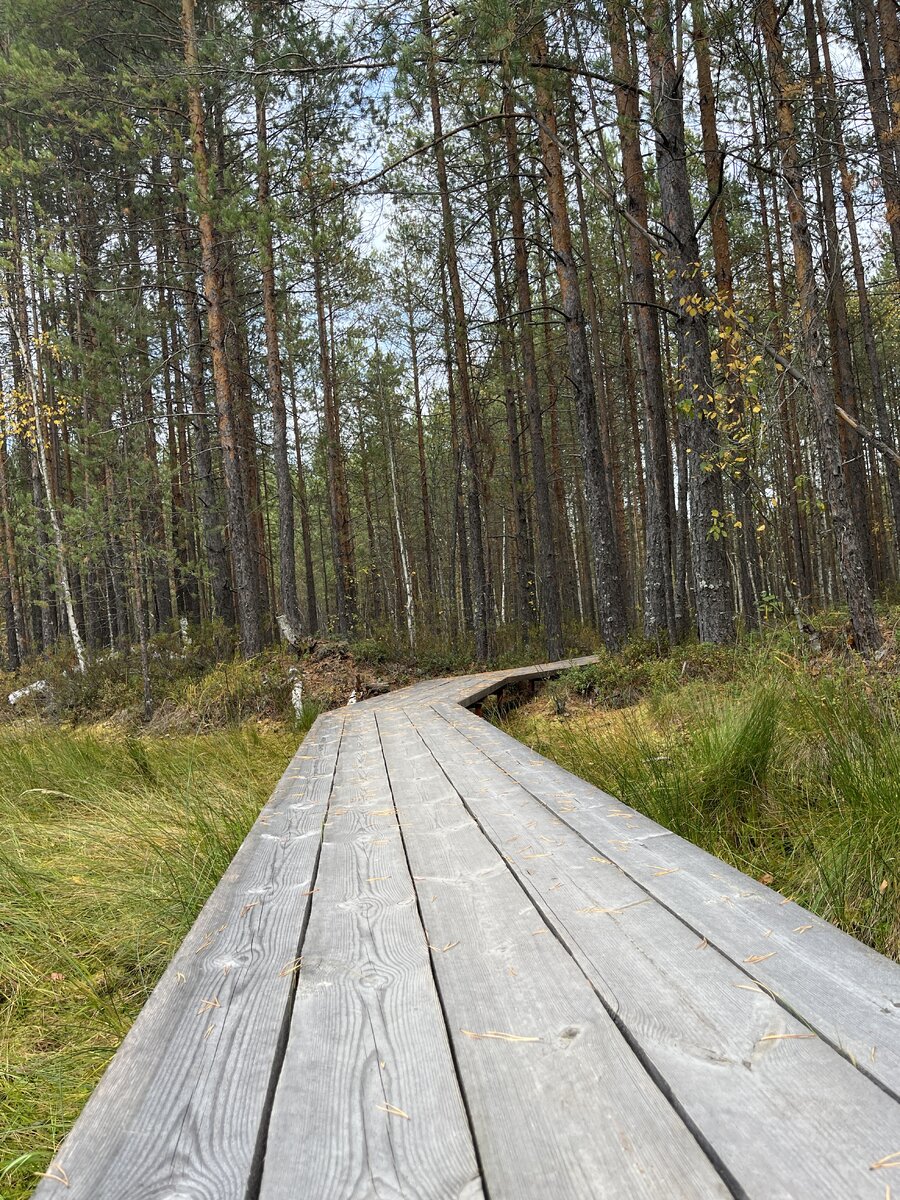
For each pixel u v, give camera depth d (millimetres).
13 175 13172
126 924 3512
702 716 5793
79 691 14188
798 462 14914
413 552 38094
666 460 12570
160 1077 1377
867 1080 1236
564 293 11953
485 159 14805
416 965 1854
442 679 13367
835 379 15727
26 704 16219
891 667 6332
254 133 14164
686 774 4418
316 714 10898
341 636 15867
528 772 4320
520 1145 1146
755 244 14797
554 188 11828
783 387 8180
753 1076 1269
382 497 32375
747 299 12594
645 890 2227
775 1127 1132
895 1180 1009
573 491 28438
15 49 12594
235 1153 1146
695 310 8711
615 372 21609
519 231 14750
